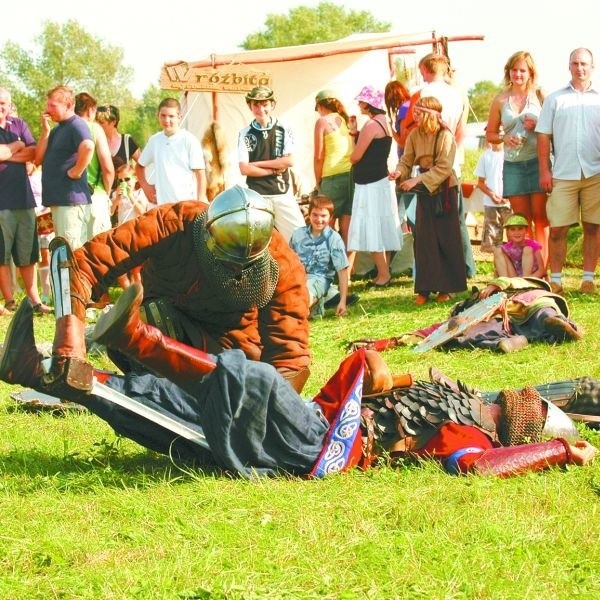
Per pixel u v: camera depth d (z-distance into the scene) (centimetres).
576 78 1179
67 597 388
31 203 1307
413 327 1097
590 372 823
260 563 416
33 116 8238
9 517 469
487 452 531
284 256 565
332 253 1201
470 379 820
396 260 1505
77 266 520
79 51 8512
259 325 573
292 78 1853
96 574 404
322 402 558
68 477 531
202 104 1816
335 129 1451
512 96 1232
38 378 492
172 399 536
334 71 1852
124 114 7944
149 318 555
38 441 627
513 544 436
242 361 504
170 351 491
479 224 1889
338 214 1473
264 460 524
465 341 938
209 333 571
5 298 1336
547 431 566
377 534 447
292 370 567
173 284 555
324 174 1460
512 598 386
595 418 627
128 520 470
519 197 1235
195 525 455
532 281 980
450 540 441
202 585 396
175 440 547
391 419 548
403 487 510
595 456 551
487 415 559
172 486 515
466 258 1373
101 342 479
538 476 522
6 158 1271
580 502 489
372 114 1364
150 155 1289
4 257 1304
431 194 1214
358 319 1170
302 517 465
